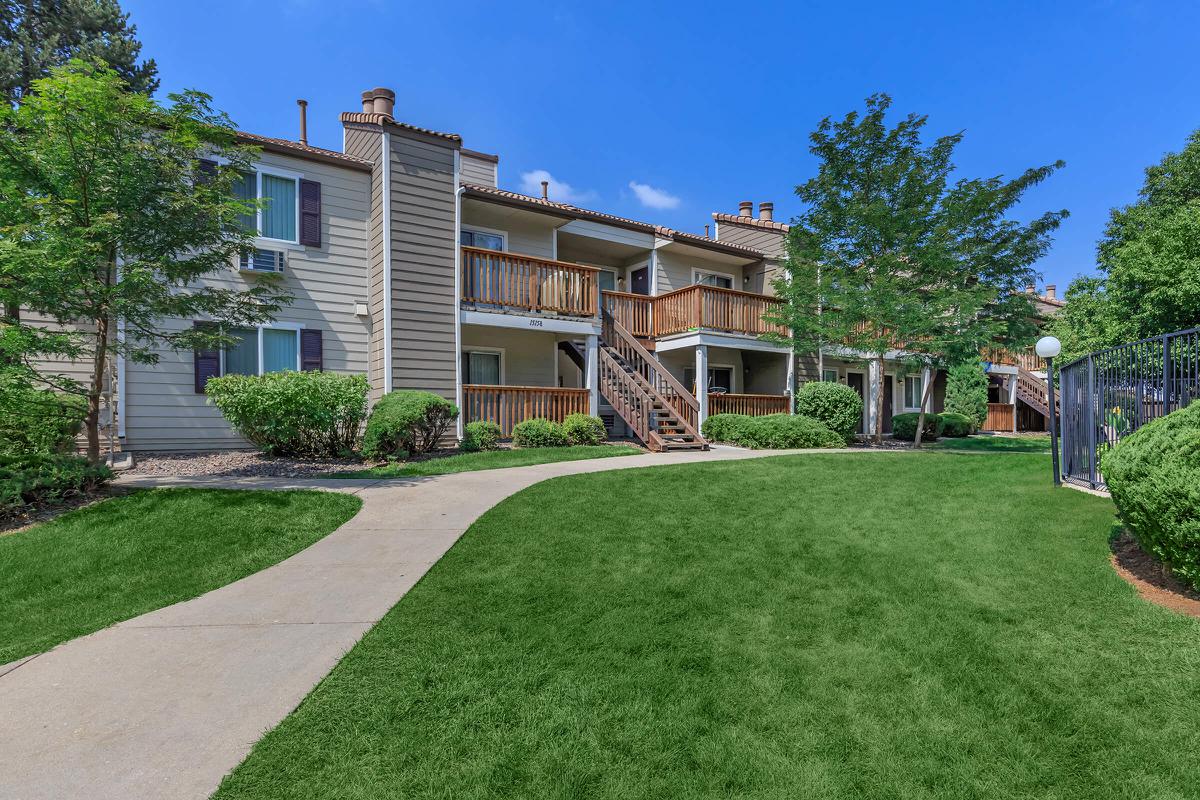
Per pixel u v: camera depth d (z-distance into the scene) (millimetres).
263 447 9273
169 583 4195
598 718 2463
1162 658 2891
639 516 5766
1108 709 2498
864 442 15766
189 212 6840
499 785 2059
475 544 4891
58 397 7250
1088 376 6676
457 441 11367
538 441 11555
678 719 2457
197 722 2434
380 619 3471
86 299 6633
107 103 6109
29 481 5688
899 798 1998
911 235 13188
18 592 4059
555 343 14680
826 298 13953
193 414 10148
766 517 5777
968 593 3812
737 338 15266
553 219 13859
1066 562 4305
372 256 11672
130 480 7375
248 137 10609
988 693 2641
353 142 12383
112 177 6500
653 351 15930
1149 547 3832
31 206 6168
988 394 24609
